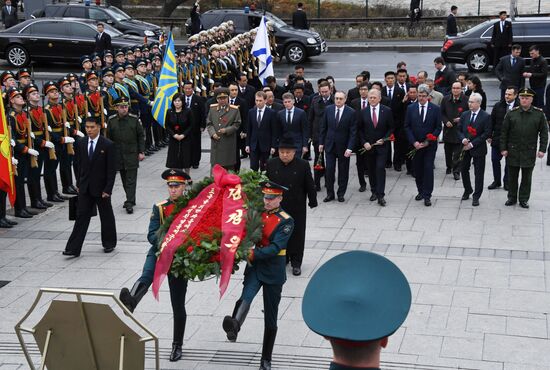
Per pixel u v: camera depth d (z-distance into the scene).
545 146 19.55
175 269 10.86
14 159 19.45
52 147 21.14
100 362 8.90
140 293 11.53
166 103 24.42
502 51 39.56
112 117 20.42
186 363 12.12
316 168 21.34
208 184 11.70
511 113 19.53
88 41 42.31
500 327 13.05
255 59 36.25
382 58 45.66
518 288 14.68
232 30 41.19
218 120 22.14
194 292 14.88
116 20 47.47
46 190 21.86
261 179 11.60
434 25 53.56
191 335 13.11
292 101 20.89
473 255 16.56
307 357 12.23
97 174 16.95
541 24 39.53
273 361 12.11
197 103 24.47
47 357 9.04
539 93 30.75
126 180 20.59
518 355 12.09
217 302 14.45
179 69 30.80
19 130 19.89
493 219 19.12
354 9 63.66
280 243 11.34
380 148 20.50
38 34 42.62
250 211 11.12
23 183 20.17
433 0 73.44
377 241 17.69
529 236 17.77
